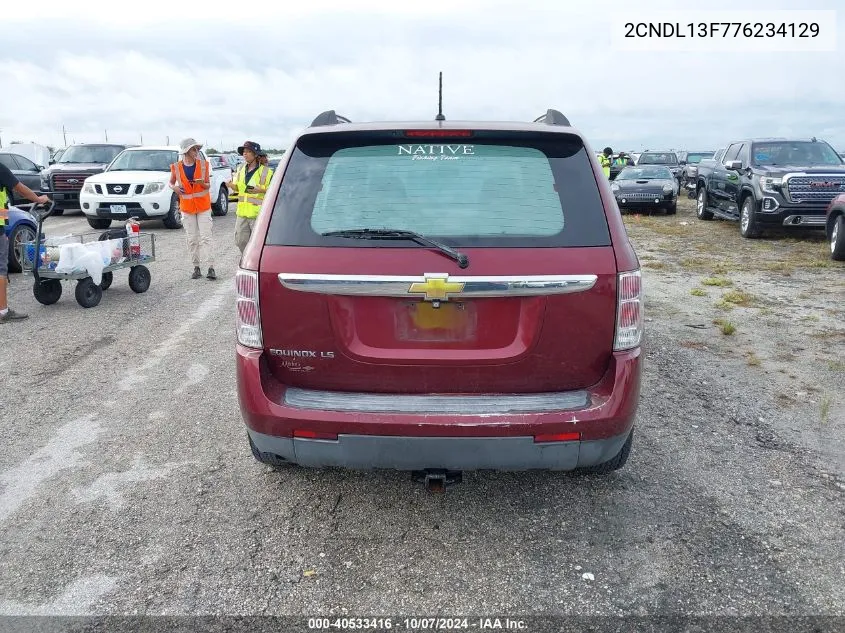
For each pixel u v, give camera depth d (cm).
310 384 305
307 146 318
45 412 476
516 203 299
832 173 1274
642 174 1988
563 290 285
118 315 749
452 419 288
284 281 290
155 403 492
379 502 363
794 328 689
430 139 315
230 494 369
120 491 370
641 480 383
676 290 874
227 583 296
